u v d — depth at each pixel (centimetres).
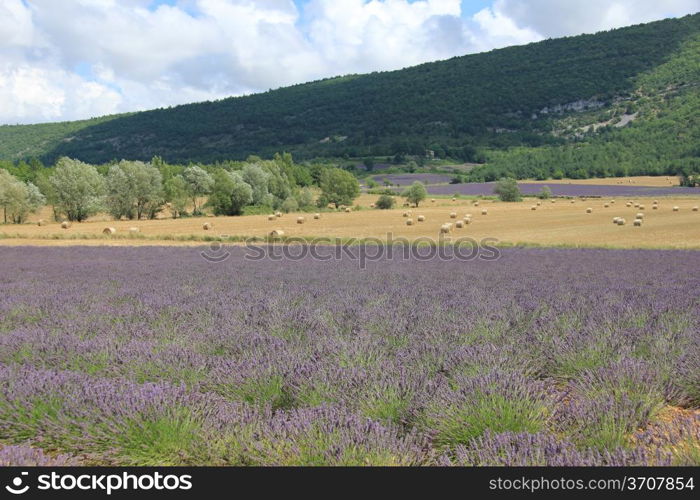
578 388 485
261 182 7938
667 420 436
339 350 592
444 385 452
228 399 479
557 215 5559
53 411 416
